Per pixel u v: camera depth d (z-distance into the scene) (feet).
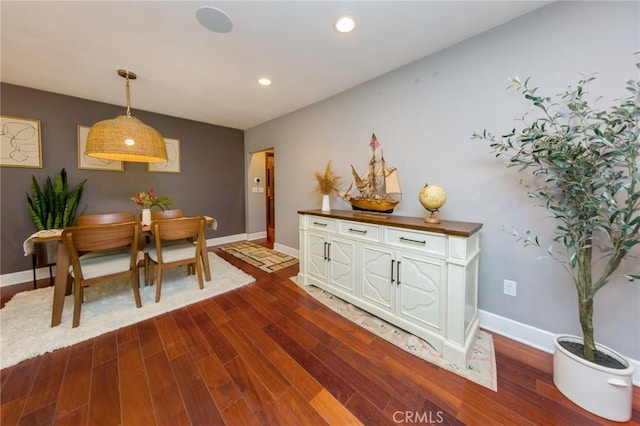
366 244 6.93
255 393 4.36
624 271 4.64
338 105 9.79
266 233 17.71
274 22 5.58
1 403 4.09
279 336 6.03
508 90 5.68
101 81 8.69
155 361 5.15
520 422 3.80
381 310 6.62
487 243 6.17
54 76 8.31
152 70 7.86
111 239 6.73
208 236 14.99
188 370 4.90
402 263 6.09
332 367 4.99
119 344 5.70
